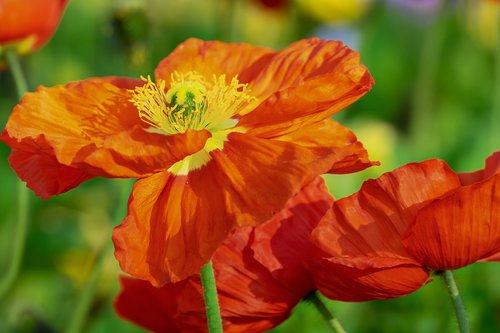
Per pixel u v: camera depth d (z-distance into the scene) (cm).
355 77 46
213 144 46
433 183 45
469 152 77
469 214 43
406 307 66
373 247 44
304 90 44
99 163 43
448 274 45
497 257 45
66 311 74
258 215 43
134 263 43
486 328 66
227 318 46
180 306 46
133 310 49
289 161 44
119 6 66
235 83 48
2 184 82
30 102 46
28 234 78
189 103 47
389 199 45
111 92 48
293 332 64
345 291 45
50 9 60
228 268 46
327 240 44
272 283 46
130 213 44
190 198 45
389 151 74
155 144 43
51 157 45
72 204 82
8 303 75
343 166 44
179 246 44
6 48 60
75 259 76
